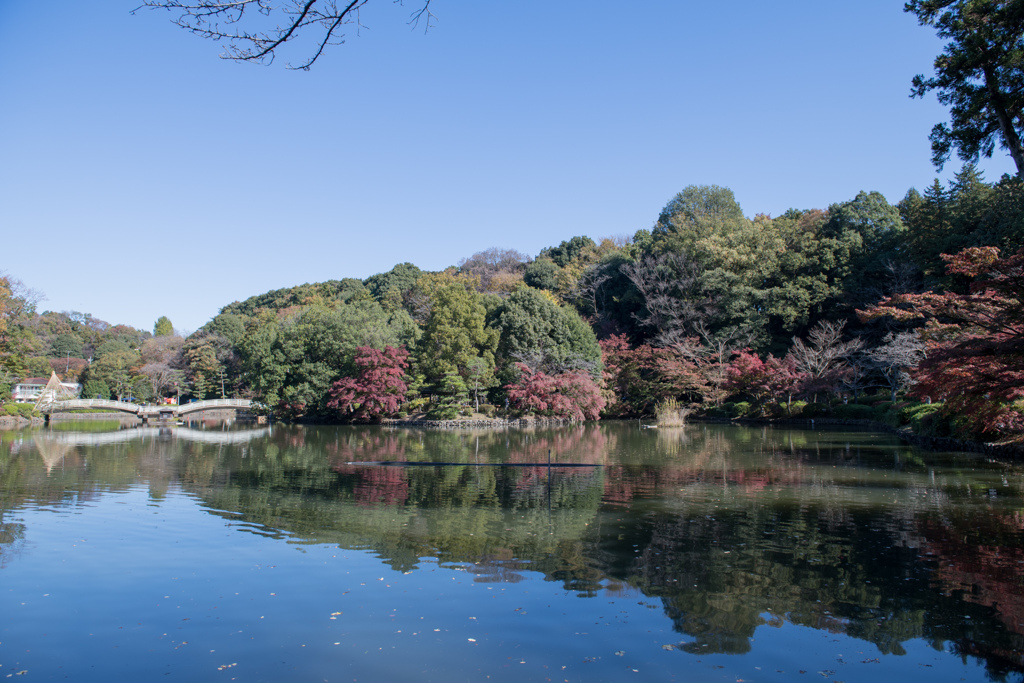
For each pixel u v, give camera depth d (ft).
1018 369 50.57
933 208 123.85
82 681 18.93
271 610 24.21
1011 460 62.59
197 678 19.06
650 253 188.75
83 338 323.37
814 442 86.38
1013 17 62.80
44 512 41.60
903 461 64.13
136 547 32.89
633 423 138.00
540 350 146.72
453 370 141.90
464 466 65.10
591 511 41.42
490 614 23.75
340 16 17.92
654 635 21.89
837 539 33.71
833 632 22.08
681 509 41.96
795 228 171.42
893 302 58.75
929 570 28.43
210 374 236.22
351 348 150.41
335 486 52.06
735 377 139.74
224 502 45.11
